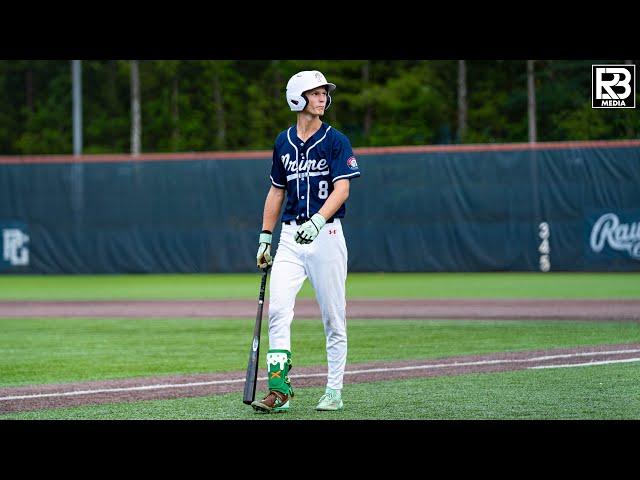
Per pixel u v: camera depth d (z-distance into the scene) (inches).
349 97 6707.7
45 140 7785.4
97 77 7869.1
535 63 6097.4
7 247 3528.5
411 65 7027.6
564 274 3243.1
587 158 3235.7
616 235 3230.8
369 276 3329.2
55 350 1405.0
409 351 1346.0
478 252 3304.6
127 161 3486.7
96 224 3499.0
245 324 1779.0
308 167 906.7
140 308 2151.8
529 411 871.7
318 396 984.3
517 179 3282.5
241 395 992.2
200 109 7470.5
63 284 3080.7
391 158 3339.1
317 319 1859.0
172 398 974.4
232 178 3440.0
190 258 3464.6
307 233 872.3
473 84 6904.5
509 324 1705.2
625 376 1073.5
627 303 2133.4
